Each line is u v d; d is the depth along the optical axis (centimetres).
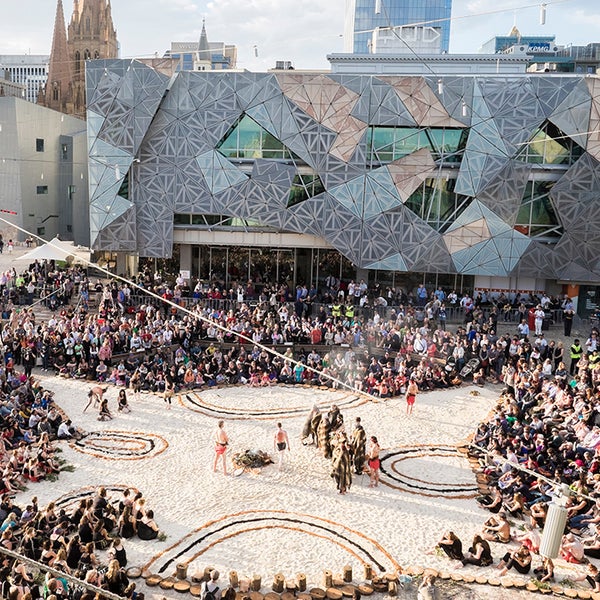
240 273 4631
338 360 3319
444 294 4247
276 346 3578
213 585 1536
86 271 4872
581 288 4303
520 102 3969
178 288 4122
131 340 3447
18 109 6109
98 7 11538
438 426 2788
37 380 3103
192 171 4256
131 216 4297
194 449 2486
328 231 4225
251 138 4244
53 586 1459
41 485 2153
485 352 3369
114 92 4141
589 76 3922
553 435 2412
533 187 4119
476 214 4109
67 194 6838
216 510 2034
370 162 4169
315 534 1912
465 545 1881
